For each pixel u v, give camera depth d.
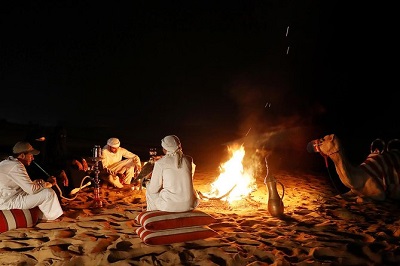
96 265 4.55
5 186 5.70
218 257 4.77
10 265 4.61
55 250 4.86
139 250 4.93
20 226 5.66
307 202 7.54
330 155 7.43
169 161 5.57
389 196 7.58
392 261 4.69
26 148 5.84
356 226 5.95
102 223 5.89
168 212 5.43
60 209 5.92
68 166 8.23
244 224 6.05
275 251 4.93
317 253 4.87
